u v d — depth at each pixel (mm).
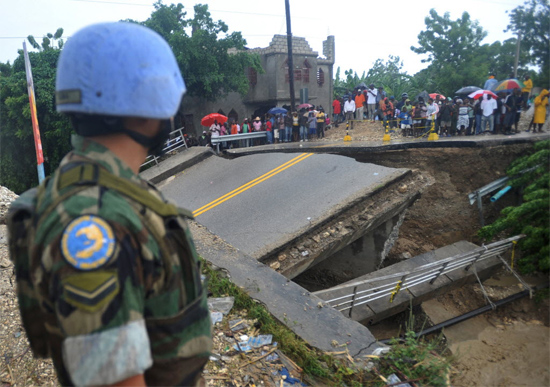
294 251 7742
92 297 708
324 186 9773
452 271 8984
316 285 10273
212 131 18094
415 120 14984
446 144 12070
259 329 4016
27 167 19875
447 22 16141
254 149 16344
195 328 947
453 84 16578
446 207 12000
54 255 747
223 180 12250
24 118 18281
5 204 6941
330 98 27828
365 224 8266
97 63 841
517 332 8922
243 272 5227
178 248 925
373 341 3898
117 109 847
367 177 9531
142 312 802
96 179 818
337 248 8125
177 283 901
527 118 14336
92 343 708
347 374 3404
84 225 746
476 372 7660
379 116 19422
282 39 24469
